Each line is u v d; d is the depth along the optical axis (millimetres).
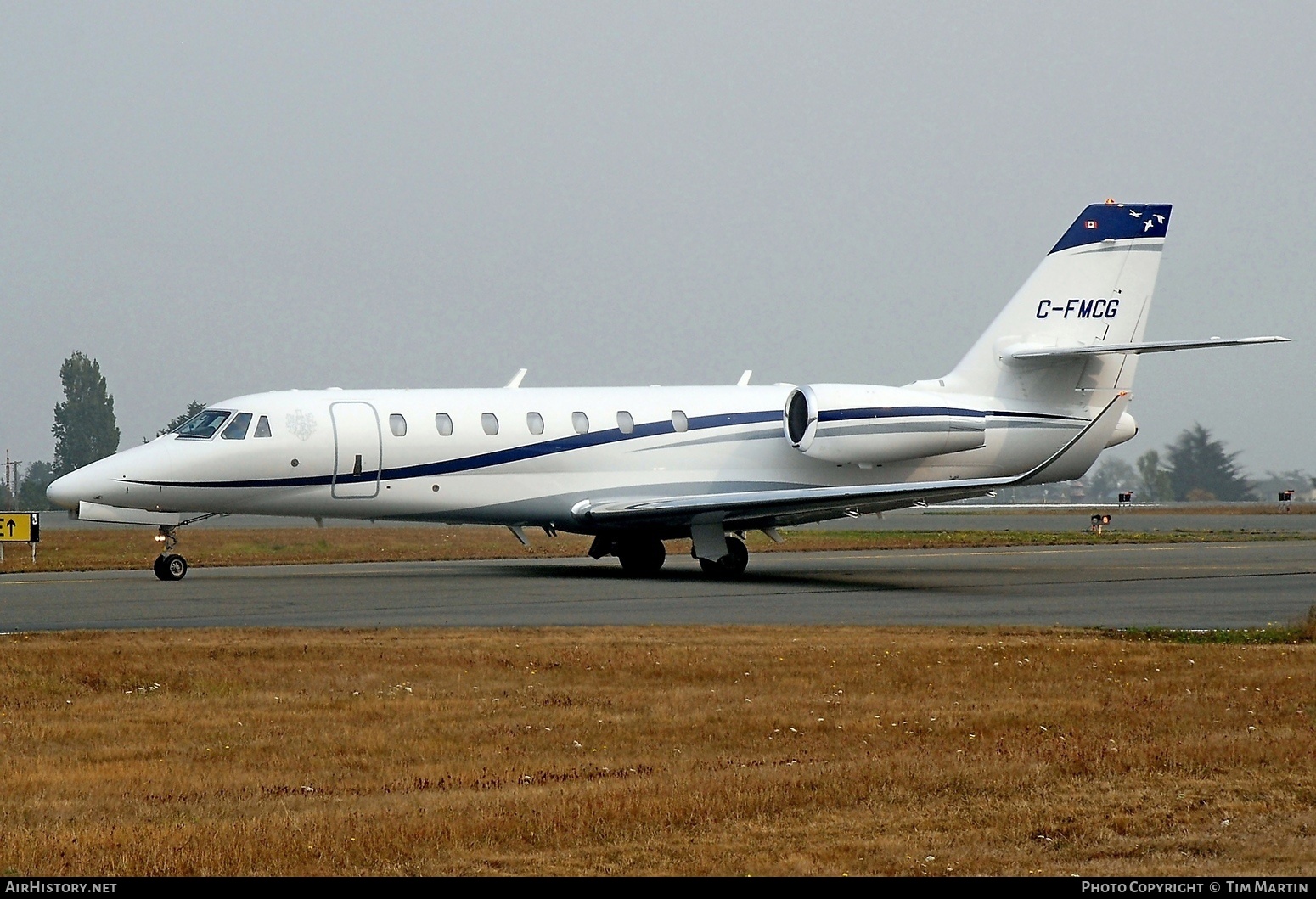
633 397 117500
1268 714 47875
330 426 106688
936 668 57812
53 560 134750
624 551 118562
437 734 44156
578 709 48438
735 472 118500
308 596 92812
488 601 89500
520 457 111750
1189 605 88250
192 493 104125
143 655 60375
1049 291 123812
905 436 117812
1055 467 125562
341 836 31828
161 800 35594
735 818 33781
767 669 57250
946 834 32344
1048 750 41469
